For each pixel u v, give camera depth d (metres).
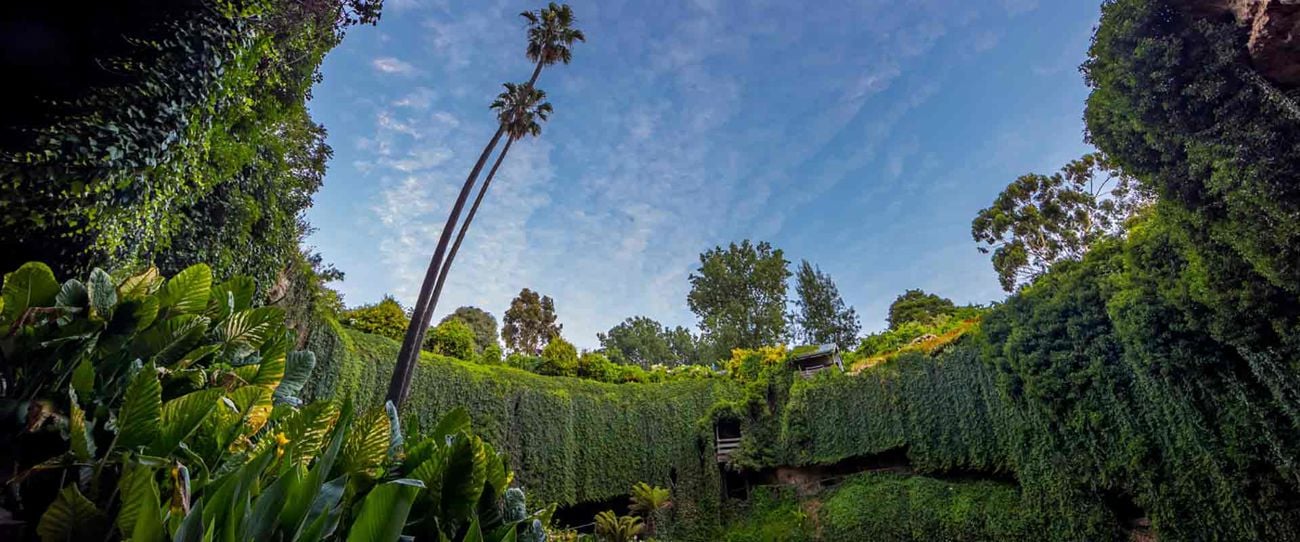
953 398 11.93
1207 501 7.04
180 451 1.70
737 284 26.86
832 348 16.23
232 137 5.28
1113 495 8.59
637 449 15.45
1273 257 5.07
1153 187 6.16
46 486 1.55
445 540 1.70
